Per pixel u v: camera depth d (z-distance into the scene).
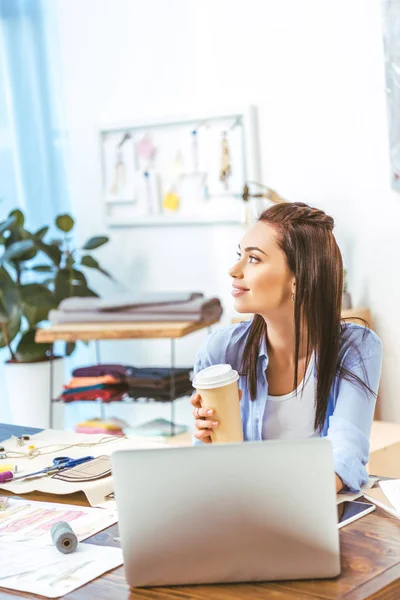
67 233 4.54
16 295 4.09
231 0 3.92
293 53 3.78
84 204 4.51
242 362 1.98
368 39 3.56
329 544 1.30
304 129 3.79
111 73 4.33
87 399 3.84
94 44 4.36
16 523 1.61
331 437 1.80
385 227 3.61
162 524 1.31
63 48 4.46
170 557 1.32
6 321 4.11
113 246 4.45
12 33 4.48
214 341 2.08
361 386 1.87
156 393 3.74
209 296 4.17
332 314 1.87
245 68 3.92
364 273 3.69
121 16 4.26
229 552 1.32
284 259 1.84
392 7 3.44
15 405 4.26
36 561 1.43
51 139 4.52
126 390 3.84
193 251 4.19
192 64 4.08
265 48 3.85
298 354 1.91
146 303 3.69
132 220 4.32
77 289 4.21
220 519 1.30
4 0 4.47
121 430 3.79
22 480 1.84
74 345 4.34
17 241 4.21
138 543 1.32
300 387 1.94
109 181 4.36
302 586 1.30
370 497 1.62
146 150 4.23
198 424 1.72
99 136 4.35
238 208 3.98
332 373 1.88
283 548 1.31
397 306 3.62
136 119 4.22
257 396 1.96
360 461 1.75
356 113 3.63
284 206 1.89
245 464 1.29
